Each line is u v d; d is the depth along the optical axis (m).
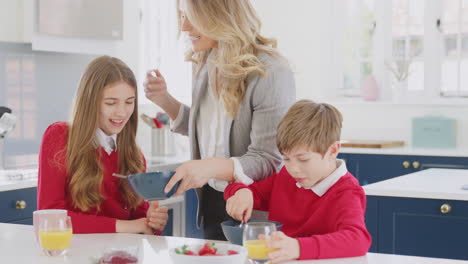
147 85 2.40
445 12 5.18
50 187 2.11
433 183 3.00
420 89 5.29
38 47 3.68
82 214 2.07
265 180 2.11
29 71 3.94
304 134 1.83
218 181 2.19
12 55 3.82
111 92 2.13
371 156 4.82
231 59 2.03
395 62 5.38
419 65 5.29
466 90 5.14
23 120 3.92
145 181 1.85
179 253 1.55
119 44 4.18
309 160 1.86
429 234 2.79
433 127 4.98
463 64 5.14
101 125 2.20
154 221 2.08
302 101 1.92
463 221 2.72
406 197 2.82
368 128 5.39
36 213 1.76
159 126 4.55
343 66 5.57
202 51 2.25
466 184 2.94
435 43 5.23
